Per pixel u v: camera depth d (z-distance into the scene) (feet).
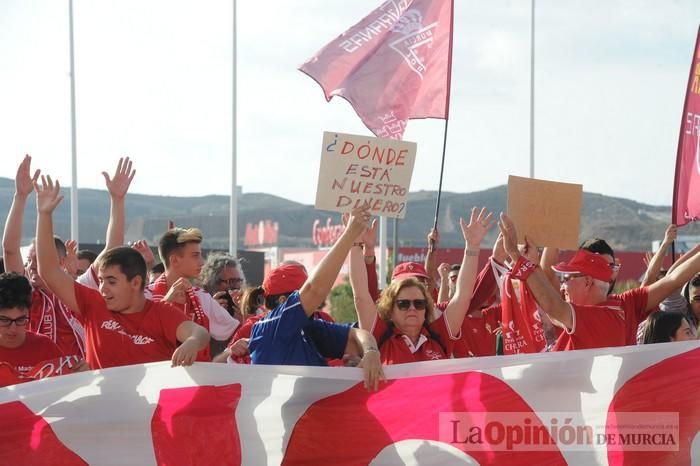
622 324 19.25
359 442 17.02
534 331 20.66
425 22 25.41
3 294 16.98
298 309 16.72
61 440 16.70
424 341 18.76
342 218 18.48
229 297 25.71
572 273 19.77
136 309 17.15
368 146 18.22
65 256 23.29
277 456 16.90
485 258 138.62
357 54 25.35
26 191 20.93
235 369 16.83
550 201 20.84
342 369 16.94
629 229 428.15
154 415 16.79
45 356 17.80
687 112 26.21
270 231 399.24
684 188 25.98
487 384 17.35
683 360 17.95
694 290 25.48
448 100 25.09
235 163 77.56
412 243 414.21
